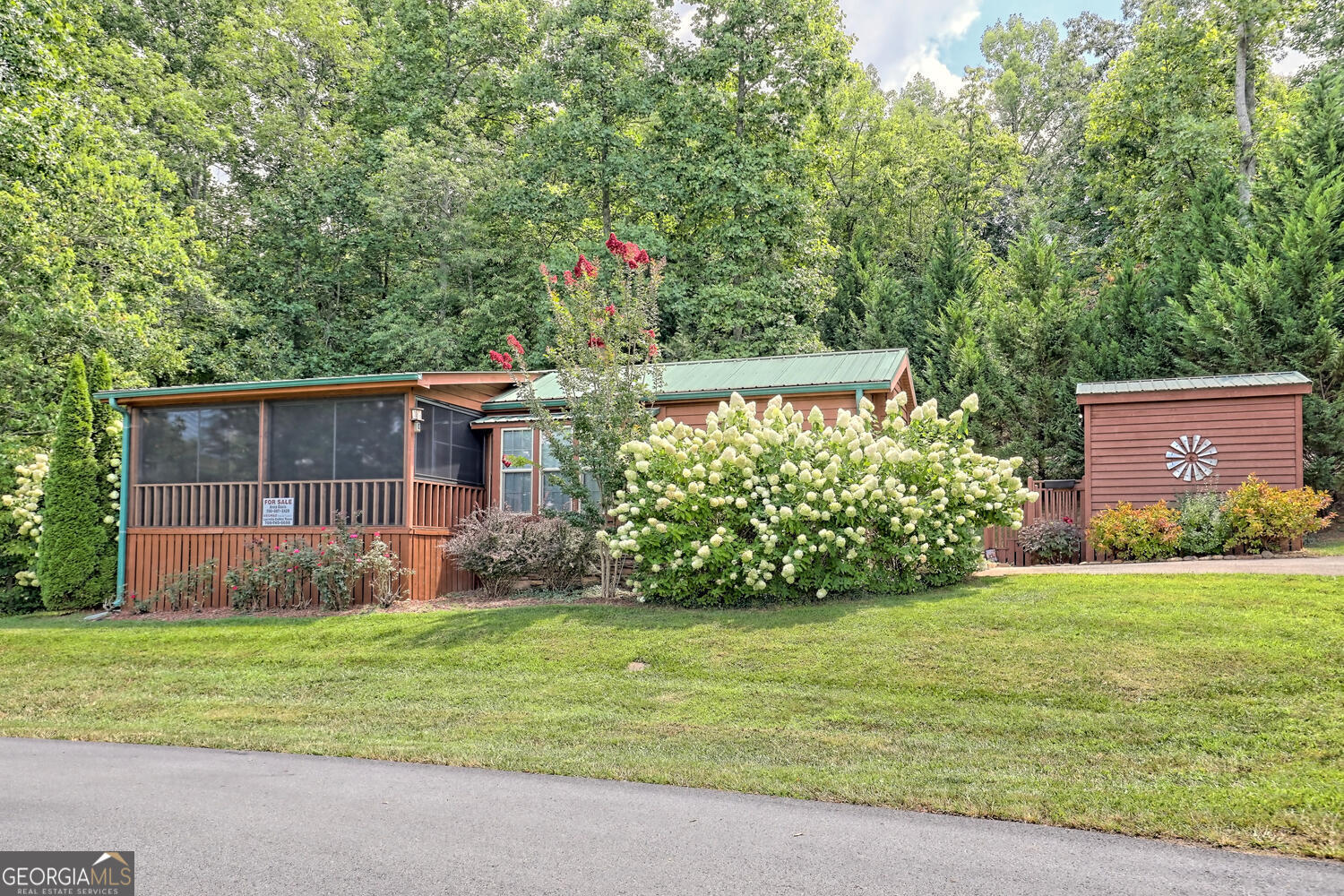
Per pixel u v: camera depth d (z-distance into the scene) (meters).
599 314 11.79
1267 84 29.91
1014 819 4.56
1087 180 31.05
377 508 12.76
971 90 36.09
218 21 30.91
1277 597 8.18
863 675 7.42
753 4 25.95
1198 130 23.98
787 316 24.81
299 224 29.09
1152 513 14.19
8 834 4.49
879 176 34.97
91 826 4.61
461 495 14.23
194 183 29.94
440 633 9.84
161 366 23.28
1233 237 20.94
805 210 25.59
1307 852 3.98
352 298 30.91
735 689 7.45
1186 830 4.29
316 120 32.22
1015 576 10.66
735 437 10.55
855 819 4.61
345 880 3.78
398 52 30.53
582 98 27.05
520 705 7.51
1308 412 17.64
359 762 6.11
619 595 11.55
